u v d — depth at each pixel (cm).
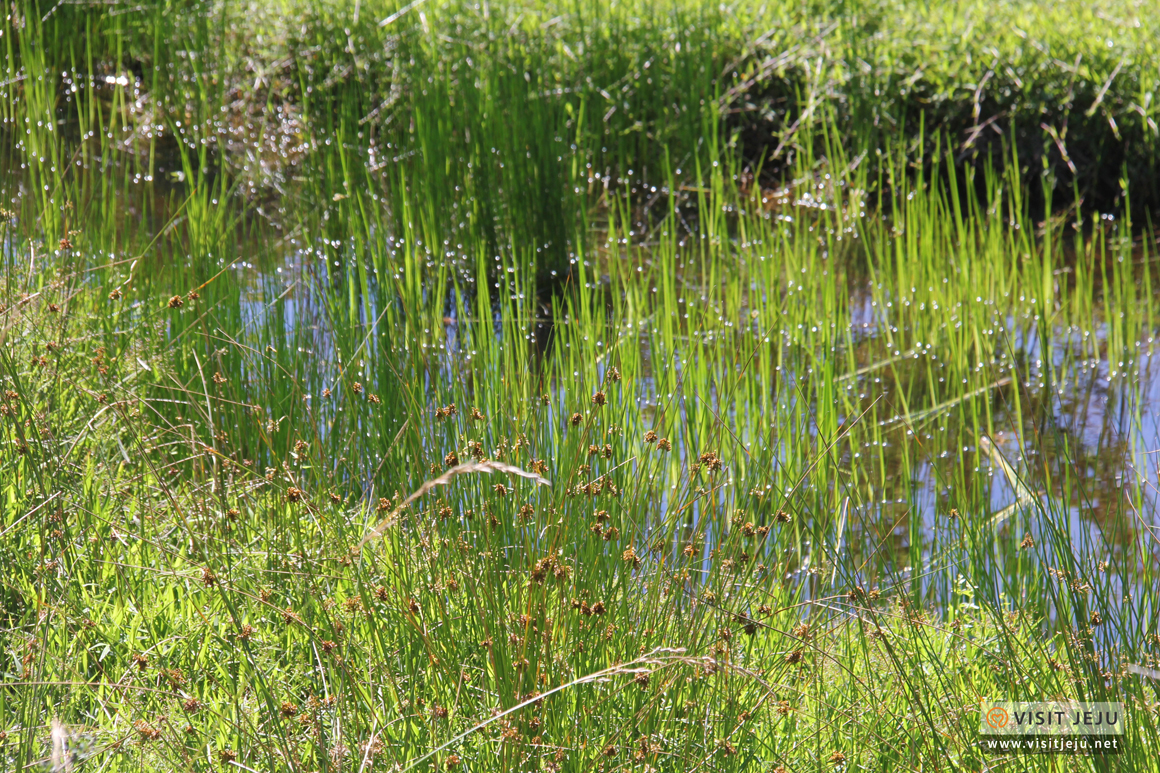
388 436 414
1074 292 695
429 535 277
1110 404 541
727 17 980
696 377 486
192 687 261
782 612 323
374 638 261
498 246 700
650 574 294
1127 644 288
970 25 940
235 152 875
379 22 959
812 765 261
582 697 247
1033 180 857
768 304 605
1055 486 462
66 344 374
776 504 384
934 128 882
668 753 238
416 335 457
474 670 260
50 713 240
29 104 720
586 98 878
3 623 280
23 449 295
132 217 709
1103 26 936
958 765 257
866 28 970
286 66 972
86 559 296
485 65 805
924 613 325
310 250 576
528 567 277
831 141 896
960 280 638
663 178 885
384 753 229
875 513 440
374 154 847
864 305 683
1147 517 425
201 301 458
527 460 326
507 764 226
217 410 413
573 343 506
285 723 249
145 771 233
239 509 315
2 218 418
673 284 612
